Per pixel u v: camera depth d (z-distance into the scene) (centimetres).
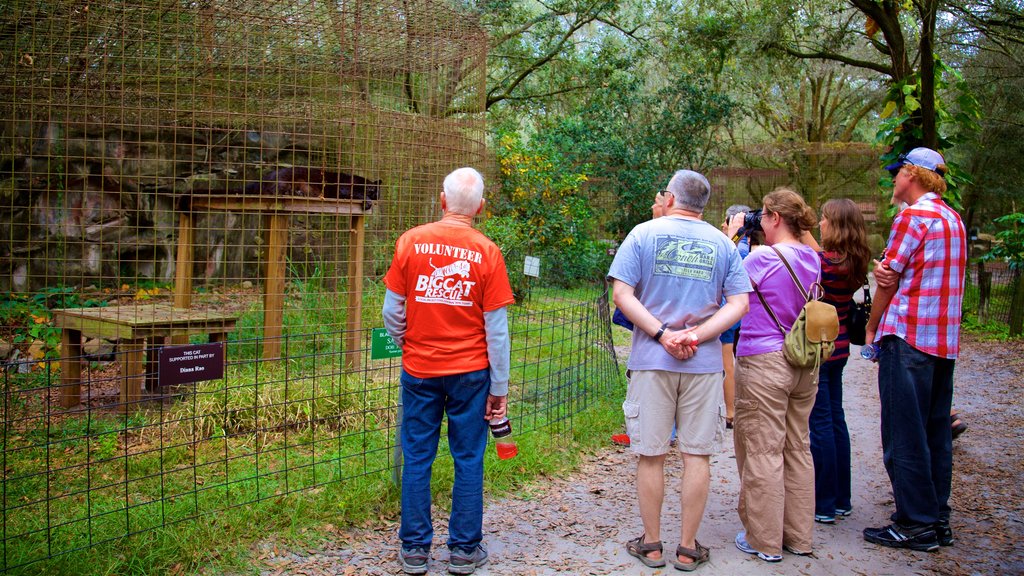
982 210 2170
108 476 401
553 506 414
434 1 613
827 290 400
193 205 600
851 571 341
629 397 348
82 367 581
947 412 381
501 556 350
